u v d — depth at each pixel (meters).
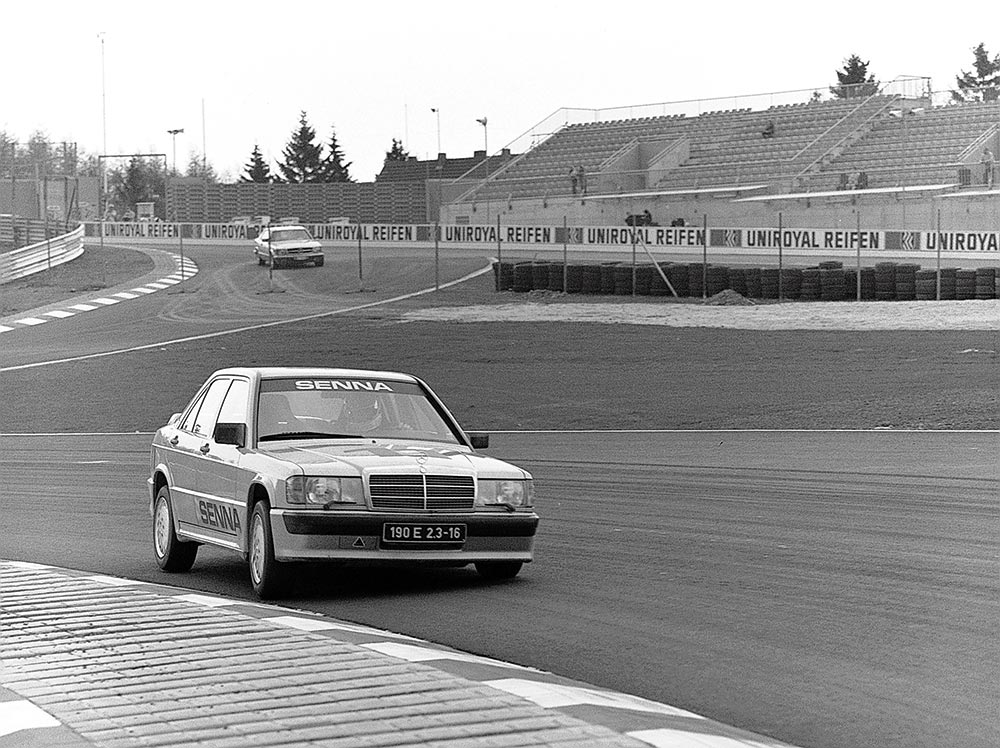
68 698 12.80
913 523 27.19
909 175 134.62
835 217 134.62
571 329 84.88
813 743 12.27
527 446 46.78
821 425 50.72
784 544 25.14
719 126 167.12
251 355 81.50
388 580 22.62
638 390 62.03
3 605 18.83
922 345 70.56
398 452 21.73
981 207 121.88
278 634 16.20
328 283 126.75
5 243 182.88
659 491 34.09
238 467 21.88
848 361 67.06
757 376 64.25
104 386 73.44
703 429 51.22
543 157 180.62
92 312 113.94
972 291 88.06
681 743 11.12
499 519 21.20
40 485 40.25
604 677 15.04
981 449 41.41
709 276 99.25
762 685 14.55
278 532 20.45
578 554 24.84
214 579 23.61
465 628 18.11
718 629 17.66
